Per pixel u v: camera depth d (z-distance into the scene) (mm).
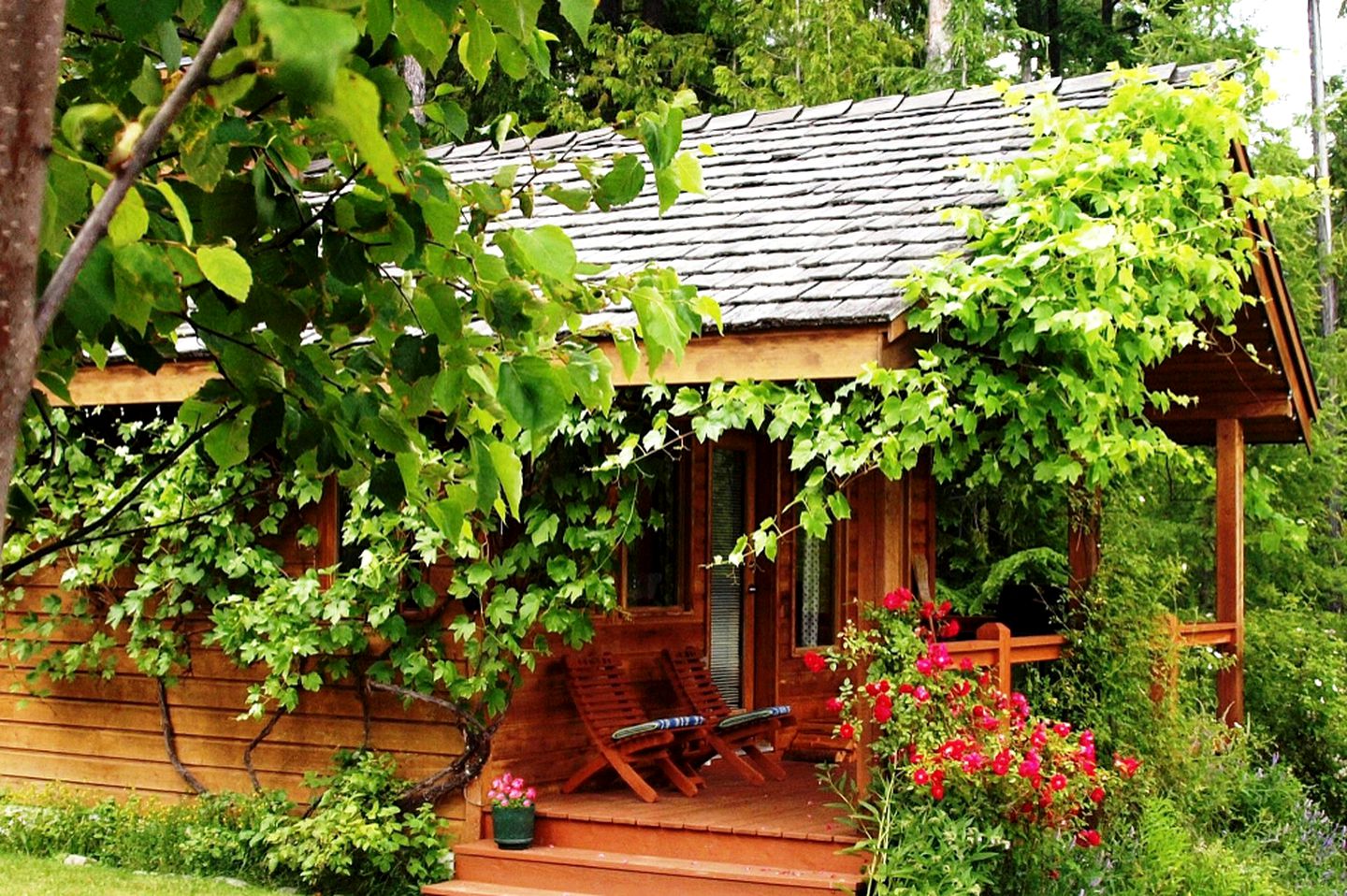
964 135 10734
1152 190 8352
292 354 3361
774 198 10203
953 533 15984
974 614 14055
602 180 3678
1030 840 7703
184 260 2906
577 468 9086
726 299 8141
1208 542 18656
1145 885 8312
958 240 8367
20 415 1689
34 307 1702
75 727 10992
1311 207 19438
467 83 23406
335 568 9062
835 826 8211
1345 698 13117
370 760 9469
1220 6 22000
